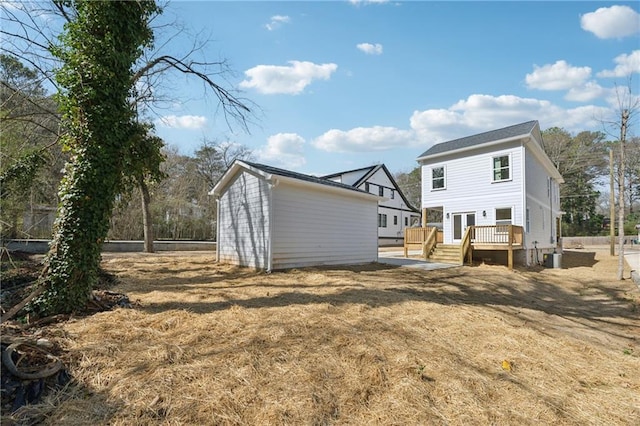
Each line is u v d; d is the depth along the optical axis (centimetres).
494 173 1562
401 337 415
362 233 1234
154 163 600
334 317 466
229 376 289
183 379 279
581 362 411
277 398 266
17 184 791
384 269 1088
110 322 390
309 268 975
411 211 3578
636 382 366
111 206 483
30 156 805
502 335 468
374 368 323
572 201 3644
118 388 260
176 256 1363
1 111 718
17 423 221
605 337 552
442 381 317
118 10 484
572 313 720
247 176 1012
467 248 1406
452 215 1708
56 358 282
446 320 513
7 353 261
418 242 1639
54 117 827
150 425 228
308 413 253
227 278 796
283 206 949
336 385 295
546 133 3716
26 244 1166
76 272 430
